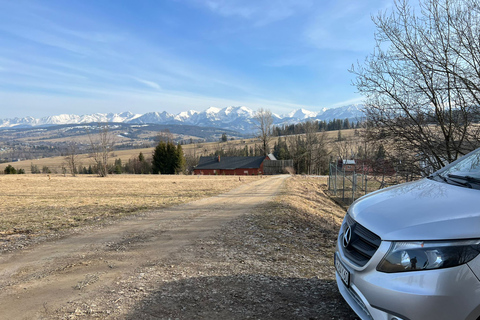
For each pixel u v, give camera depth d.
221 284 3.77
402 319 1.86
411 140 7.87
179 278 4.00
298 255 5.36
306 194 22.72
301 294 3.45
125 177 49.44
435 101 7.35
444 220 1.96
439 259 1.82
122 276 4.10
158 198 16.67
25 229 7.75
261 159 84.19
